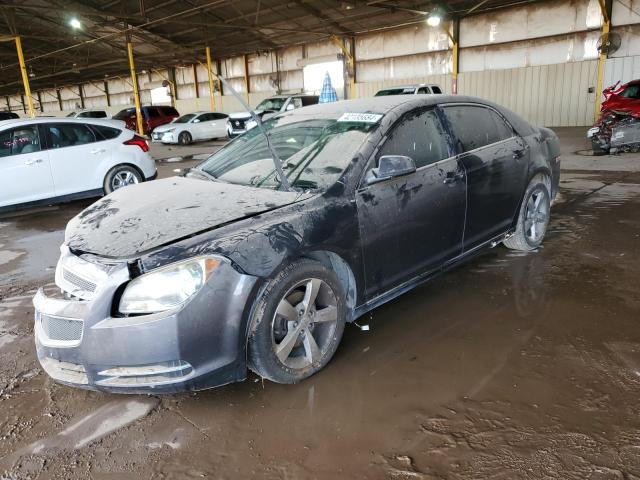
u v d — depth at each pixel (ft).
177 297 7.02
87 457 6.81
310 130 10.71
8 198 21.83
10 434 7.35
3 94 157.48
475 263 13.42
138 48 89.35
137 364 7.00
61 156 23.09
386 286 9.73
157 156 49.98
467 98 11.99
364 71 75.82
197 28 77.56
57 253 16.92
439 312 10.62
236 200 8.69
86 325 7.06
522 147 12.91
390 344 9.39
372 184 9.18
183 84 105.81
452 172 10.64
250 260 7.39
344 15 66.54
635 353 8.66
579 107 55.67
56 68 110.73
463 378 8.20
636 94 38.86
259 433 7.13
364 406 7.60
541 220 14.10
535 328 9.74
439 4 57.93
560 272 12.53
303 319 8.20
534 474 6.06
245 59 91.35
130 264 7.02
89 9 69.87
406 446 6.70
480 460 6.36
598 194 21.18
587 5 52.95
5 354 9.82
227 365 7.41
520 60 59.41
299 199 8.51
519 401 7.50
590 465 6.15
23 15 74.08
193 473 6.43
